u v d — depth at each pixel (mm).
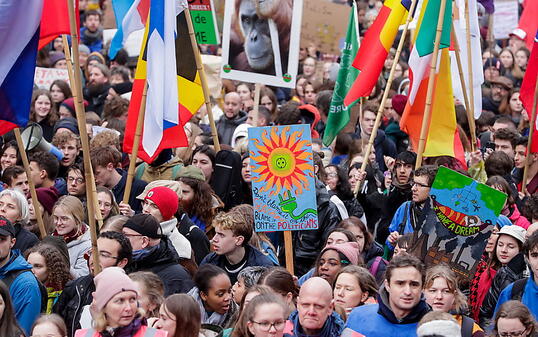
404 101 25641
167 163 21969
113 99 26094
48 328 14242
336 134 24969
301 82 33344
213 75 30312
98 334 13242
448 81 21562
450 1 20953
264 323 12891
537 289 16125
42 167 20984
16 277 16078
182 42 21531
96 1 39344
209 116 21391
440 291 14578
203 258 18906
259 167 18062
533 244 15898
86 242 18688
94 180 19453
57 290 17094
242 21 23625
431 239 16672
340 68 24969
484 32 38594
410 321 13695
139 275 15148
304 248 19844
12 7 17797
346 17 35594
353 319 14039
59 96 29219
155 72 19594
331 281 16469
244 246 17625
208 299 16016
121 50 33812
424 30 21156
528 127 29234
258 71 23688
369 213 21766
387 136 26234
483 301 17359
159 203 18062
